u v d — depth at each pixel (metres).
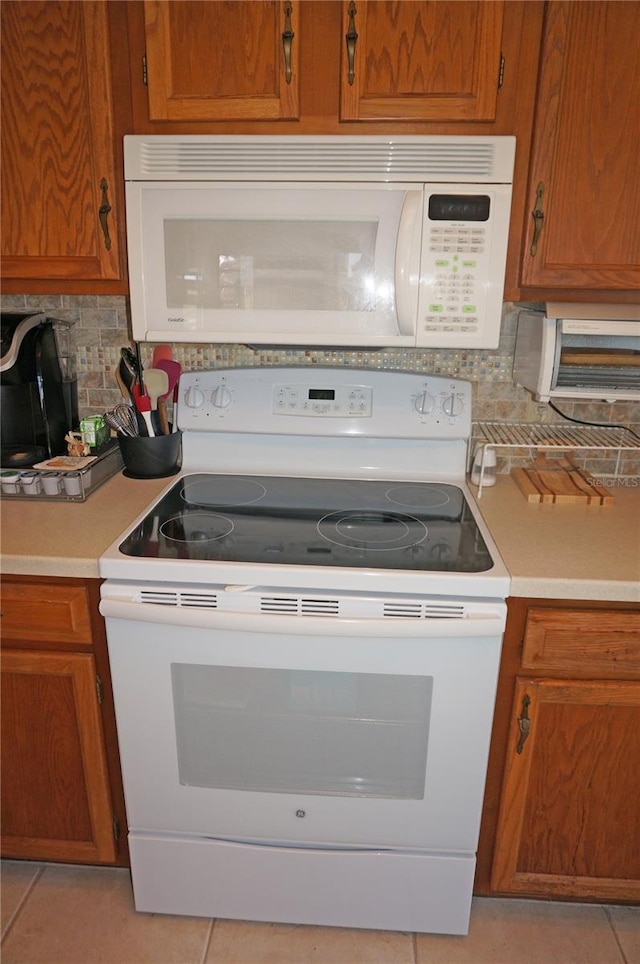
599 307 1.45
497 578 1.21
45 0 1.30
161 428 1.71
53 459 1.64
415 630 1.20
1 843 1.54
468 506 1.56
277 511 1.51
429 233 1.36
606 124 1.31
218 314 1.44
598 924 1.53
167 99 1.34
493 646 1.25
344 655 1.26
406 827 1.39
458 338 1.41
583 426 1.78
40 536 1.36
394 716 1.32
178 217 1.39
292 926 1.53
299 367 1.70
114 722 1.42
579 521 1.48
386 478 1.72
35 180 1.40
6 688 1.41
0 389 1.64
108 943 1.49
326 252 1.39
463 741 1.31
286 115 1.34
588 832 1.42
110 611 1.25
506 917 1.55
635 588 1.21
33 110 1.36
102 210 1.40
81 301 1.78
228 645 1.28
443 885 1.43
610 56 1.27
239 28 1.30
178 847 1.45
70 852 1.54
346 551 1.31
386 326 1.42
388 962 1.45
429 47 1.28
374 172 1.35
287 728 1.34
